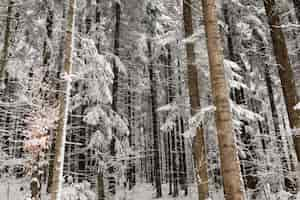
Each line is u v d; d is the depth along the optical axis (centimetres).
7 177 1641
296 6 1051
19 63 1333
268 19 991
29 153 1008
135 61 1869
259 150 1248
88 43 980
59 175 710
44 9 1434
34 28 1441
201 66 1077
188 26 1039
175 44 1209
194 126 909
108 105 1354
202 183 879
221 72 625
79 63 978
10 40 1495
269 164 1169
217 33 658
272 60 1362
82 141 1466
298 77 1266
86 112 1316
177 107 1147
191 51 1020
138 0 1686
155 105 1969
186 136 932
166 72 2084
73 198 1071
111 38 1666
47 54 1357
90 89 1262
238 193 546
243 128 1269
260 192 1224
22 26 1494
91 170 1369
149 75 2006
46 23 1431
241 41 1406
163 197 1880
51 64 1231
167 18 1504
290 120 884
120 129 1344
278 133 1416
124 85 1919
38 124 931
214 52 639
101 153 1288
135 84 1998
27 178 1472
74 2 872
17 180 1630
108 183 1445
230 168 562
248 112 855
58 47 1384
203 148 921
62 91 780
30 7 1429
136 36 1734
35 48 1448
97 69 1188
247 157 1256
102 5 1562
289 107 889
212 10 675
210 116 948
